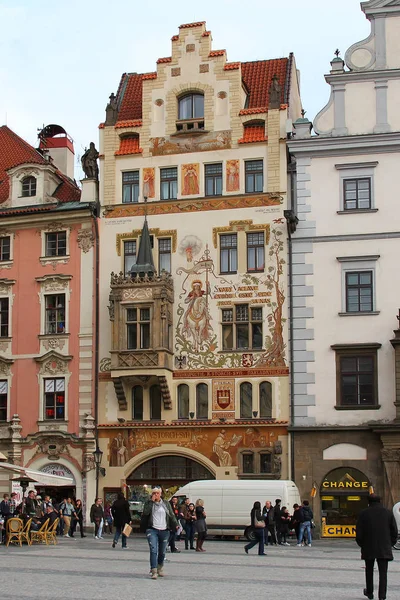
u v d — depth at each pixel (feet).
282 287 169.68
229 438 167.73
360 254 167.12
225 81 178.81
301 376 166.09
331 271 167.94
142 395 173.99
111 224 180.96
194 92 180.96
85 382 177.47
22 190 189.47
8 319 184.65
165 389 170.09
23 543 129.80
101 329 178.19
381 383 162.40
